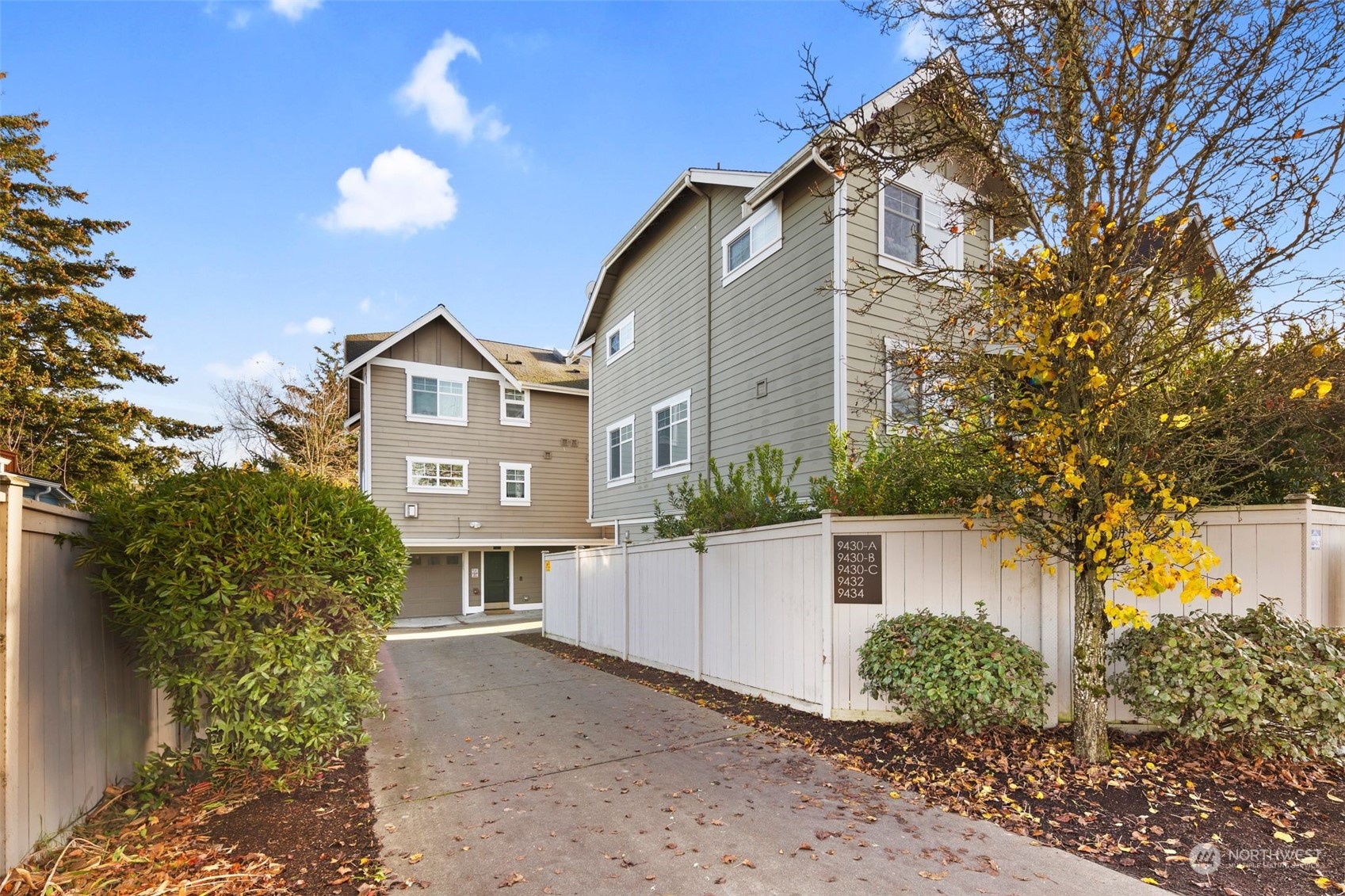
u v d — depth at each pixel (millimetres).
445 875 3391
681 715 6691
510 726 6445
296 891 3223
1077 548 4715
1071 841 3590
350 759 5352
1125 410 4492
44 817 3396
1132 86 4352
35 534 3408
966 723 4910
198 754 4637
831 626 6098
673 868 3438
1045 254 4520
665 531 10594
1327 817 3785
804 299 10875
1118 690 4875
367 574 5160
